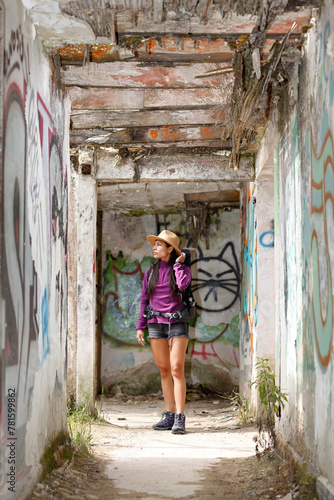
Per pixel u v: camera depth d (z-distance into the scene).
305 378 3.57
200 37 3.81
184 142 6.27
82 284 6.69
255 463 4.14
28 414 2.96
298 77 3.99
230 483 3.65
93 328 6.66
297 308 3.94
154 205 9.49
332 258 2.90
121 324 10.13
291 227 4.25
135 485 3.59
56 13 3.22
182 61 4.27
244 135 5.84
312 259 3.43
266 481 3.59
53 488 3.14
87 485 3.48
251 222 7.31
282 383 4.61
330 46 2.96
